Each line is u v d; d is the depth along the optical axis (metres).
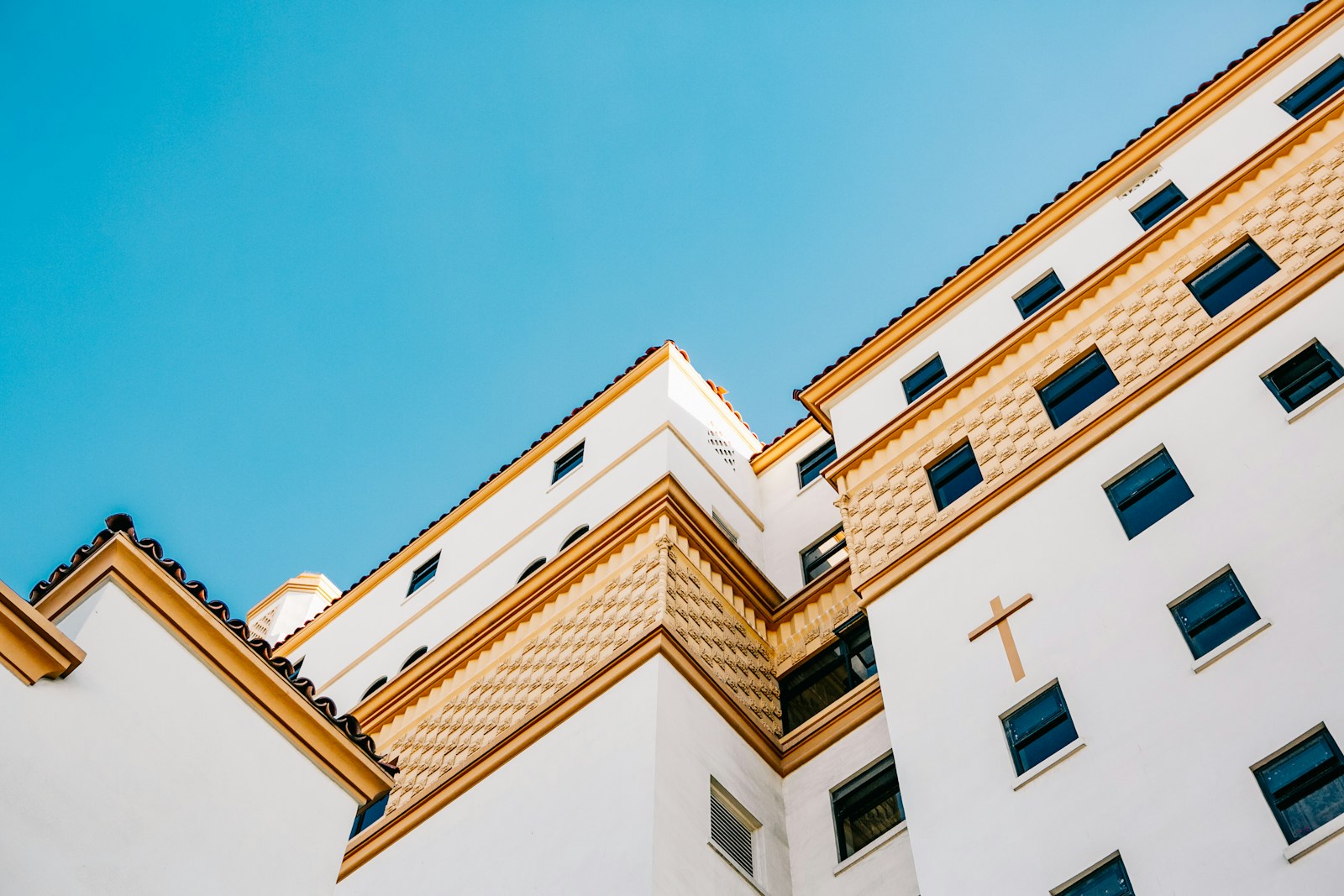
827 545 30.92
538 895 20.28
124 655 16.88
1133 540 20.52
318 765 18.52
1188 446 21.23
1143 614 19.14
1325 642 16.66
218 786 16.89
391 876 23.36
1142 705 17.83
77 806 15.12
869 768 23.22
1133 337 24.77
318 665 34.78
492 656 28.34
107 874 14.92
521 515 33.50
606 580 27.44
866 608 23.78
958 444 26.02
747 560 28.52
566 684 25.06
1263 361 21.66
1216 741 16.59
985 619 21.38
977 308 29.44
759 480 34.88
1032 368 26.17
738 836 21.95
